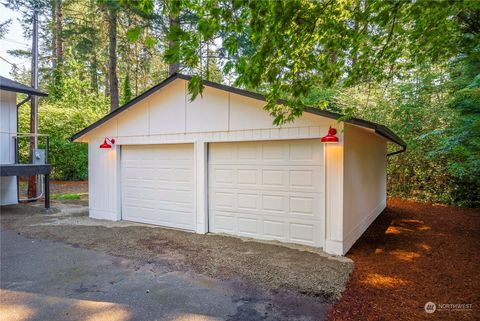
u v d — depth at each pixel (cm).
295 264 430
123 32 1455
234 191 587
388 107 1045
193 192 629
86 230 632
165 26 1131
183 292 347
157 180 683
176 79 615
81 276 391
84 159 1484
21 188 1302
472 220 739
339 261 444
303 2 271
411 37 369
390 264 436
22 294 341
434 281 378
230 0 241
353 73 390
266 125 534
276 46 285
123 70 1844
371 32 352
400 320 288
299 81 342
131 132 702
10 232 611
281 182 538
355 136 546
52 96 1659
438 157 945
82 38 1377
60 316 296
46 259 454
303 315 298
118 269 415
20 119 1332
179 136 633
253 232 568
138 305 318
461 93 573
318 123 489
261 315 299
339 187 475
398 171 1064
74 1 1443
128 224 695
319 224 504
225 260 446
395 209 891
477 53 414
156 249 500
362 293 344
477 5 277
